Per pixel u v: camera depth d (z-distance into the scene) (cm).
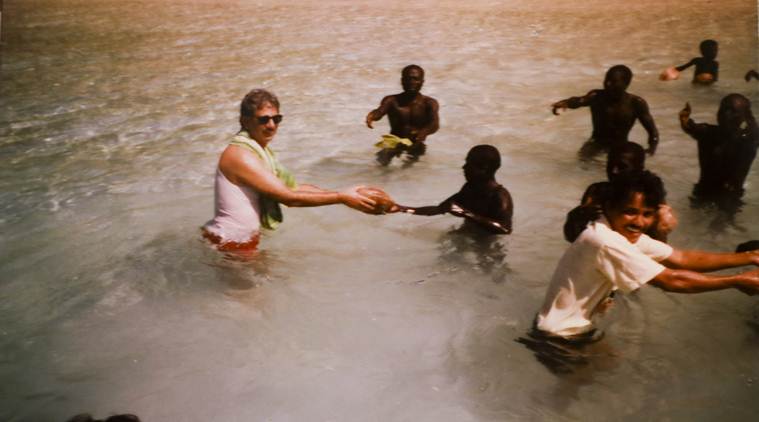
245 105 544
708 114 911
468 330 455
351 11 1892
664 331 447
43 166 757
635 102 763
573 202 653
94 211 642
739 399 385
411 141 777
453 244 577
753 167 725
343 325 464
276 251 564
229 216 550
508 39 1452
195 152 798
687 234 581
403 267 540
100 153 796
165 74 1172
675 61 1223
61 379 412
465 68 1187
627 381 401
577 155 775
